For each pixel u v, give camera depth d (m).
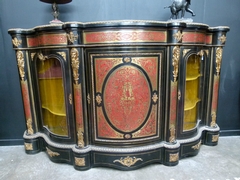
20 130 2.03
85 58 1.38
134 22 1.26
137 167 1.52
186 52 1.49
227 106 2.11
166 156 1.55
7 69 1.90
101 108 1.46
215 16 1.93
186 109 1.65
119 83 1.39
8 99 1.96
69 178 1.46
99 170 1.54
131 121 1.47
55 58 1.47
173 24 1.30
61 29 1.36
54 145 1.58
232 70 2.04
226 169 1.54
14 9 1.79
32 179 1.46
